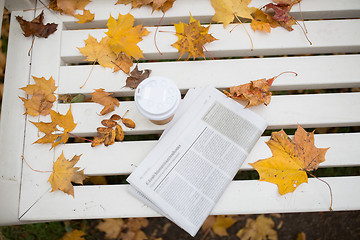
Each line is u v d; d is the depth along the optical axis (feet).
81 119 2.80
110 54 2.90
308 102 2.80
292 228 3.96
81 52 2.86
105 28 3.07
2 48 4.08
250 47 2.91
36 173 2.68
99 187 2.65
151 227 3.96
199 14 2.99
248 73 2.87
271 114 2.80
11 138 2.73
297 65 2.88
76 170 2.65
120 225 3.90
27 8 2.99
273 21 2.95
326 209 2.59
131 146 2.74
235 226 3.98
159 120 2.57
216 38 2.93
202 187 2.63
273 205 2.60
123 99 3.92
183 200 2.60
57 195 2.65
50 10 3.02
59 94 2.86
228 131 2.77
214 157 2.70
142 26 3.03
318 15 3.06
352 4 2.98
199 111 2.82
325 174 3.86
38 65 2.90
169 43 2.93
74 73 2.89
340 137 2.73
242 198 2.61
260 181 2.64
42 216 2.61
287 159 2.69
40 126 2.71
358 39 2.92
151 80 2.45
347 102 2.79
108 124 2.77
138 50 2.85
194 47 2.87
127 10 3.02
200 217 2.56
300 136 2.71
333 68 2.87
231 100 2.84
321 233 3.93
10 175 2.65
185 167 2.67
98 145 2.74
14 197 2.59
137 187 2.61
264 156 2.71
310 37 2.93
